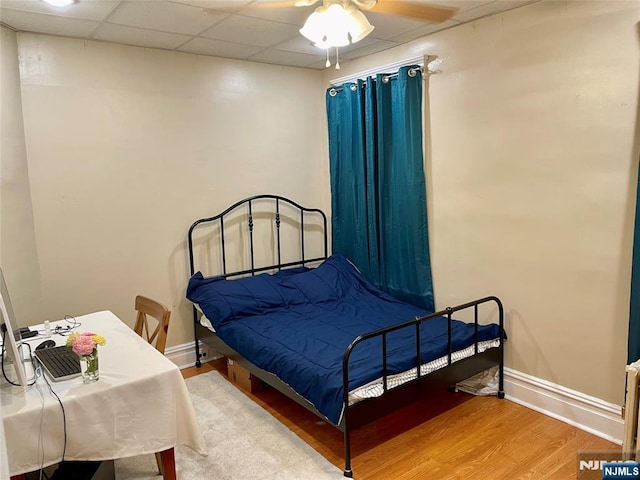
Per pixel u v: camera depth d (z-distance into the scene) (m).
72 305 3.12
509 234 2.88
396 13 2.38
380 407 2.33
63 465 2.00
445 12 2.44
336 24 1.99
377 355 2.54
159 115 3.36
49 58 2.90
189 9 2.52
